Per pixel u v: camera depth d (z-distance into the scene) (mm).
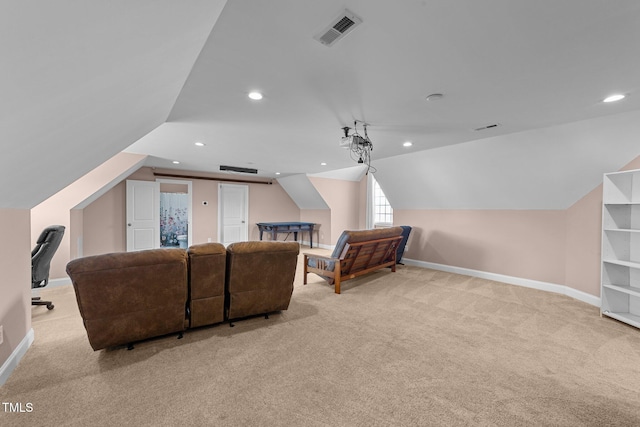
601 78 2119
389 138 3863
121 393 1750
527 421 1533
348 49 1766
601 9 1386
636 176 2912
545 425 1505
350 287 4207
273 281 2854
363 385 1844
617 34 1587
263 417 1555
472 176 4512
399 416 1567
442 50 1776
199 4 1146
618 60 1866
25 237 2289
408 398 1719
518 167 3936
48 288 3971
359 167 7734
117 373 1963
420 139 3912
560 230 3959
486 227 4789
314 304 3441
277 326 2775
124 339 2234
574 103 2590
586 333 2650
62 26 755
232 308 2703
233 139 3922
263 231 8133
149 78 1613
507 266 4527
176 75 1864
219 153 4883
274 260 2803
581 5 1360
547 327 2787
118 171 4578
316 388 1810
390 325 2820
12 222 2072
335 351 2287
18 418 1531
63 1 667
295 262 2945
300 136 3775
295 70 2027
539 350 2324
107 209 5832
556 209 3998
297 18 1469
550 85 2242
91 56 1010
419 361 2145
